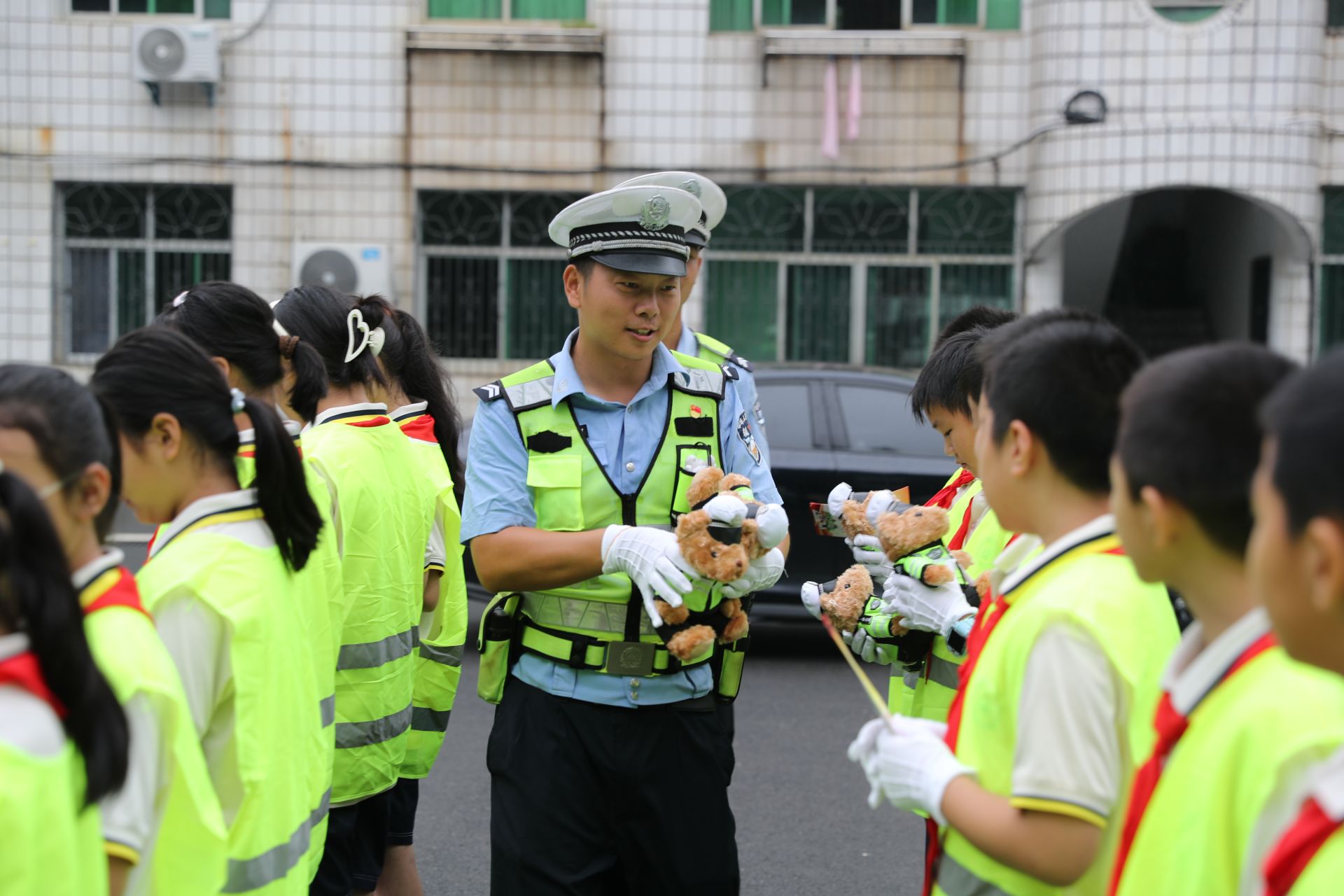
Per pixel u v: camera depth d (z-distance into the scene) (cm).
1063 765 157
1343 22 1083
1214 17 1037
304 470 213
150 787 162
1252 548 114
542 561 254
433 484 337
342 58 1102
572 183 1110
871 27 1112
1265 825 128
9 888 133
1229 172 1038
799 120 1102
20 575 140
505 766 268
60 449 158
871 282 1127
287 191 1110
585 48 1095
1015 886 170
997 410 176
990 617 181
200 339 247
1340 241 1098
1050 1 1053
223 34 1098
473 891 394
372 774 293
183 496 203
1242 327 1168
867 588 260
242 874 191
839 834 446
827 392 698
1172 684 144
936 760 170
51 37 1099
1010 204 1110
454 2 1115
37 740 138
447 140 1106
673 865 266
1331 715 129
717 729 275
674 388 280
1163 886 136
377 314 321
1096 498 171
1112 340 173
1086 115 1045
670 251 260
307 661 214
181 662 190
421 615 351
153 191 1124
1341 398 105
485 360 1139
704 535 239
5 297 1115
